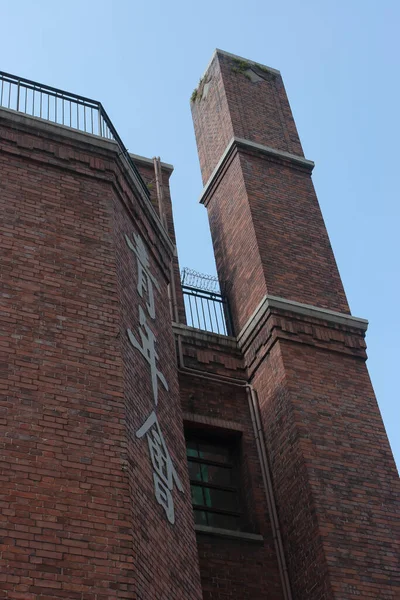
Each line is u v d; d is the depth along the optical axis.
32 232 13.20
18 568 9.56
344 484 15.86
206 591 14.91
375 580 14.63
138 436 12.04
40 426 10.96
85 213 14.06
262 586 15.37
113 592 9.87
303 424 16.55
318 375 17.58
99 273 13.29
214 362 18.69
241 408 18.20
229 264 20.83
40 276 12.65
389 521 15.62
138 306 14.20
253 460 17.31
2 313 11.88
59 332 12.12
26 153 14.37
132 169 16.09
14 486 10.24
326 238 21.00
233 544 15.76
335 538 14.95
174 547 11.95
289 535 15.80
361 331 18.94
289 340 17.98
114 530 10.43
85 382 11.75
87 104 16.22
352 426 16.95
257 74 24.72
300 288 19.33
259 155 22.17
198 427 17.61
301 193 21.88
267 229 20.34
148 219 16.34
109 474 10.95
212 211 22.42
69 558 9.91
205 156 23.69
